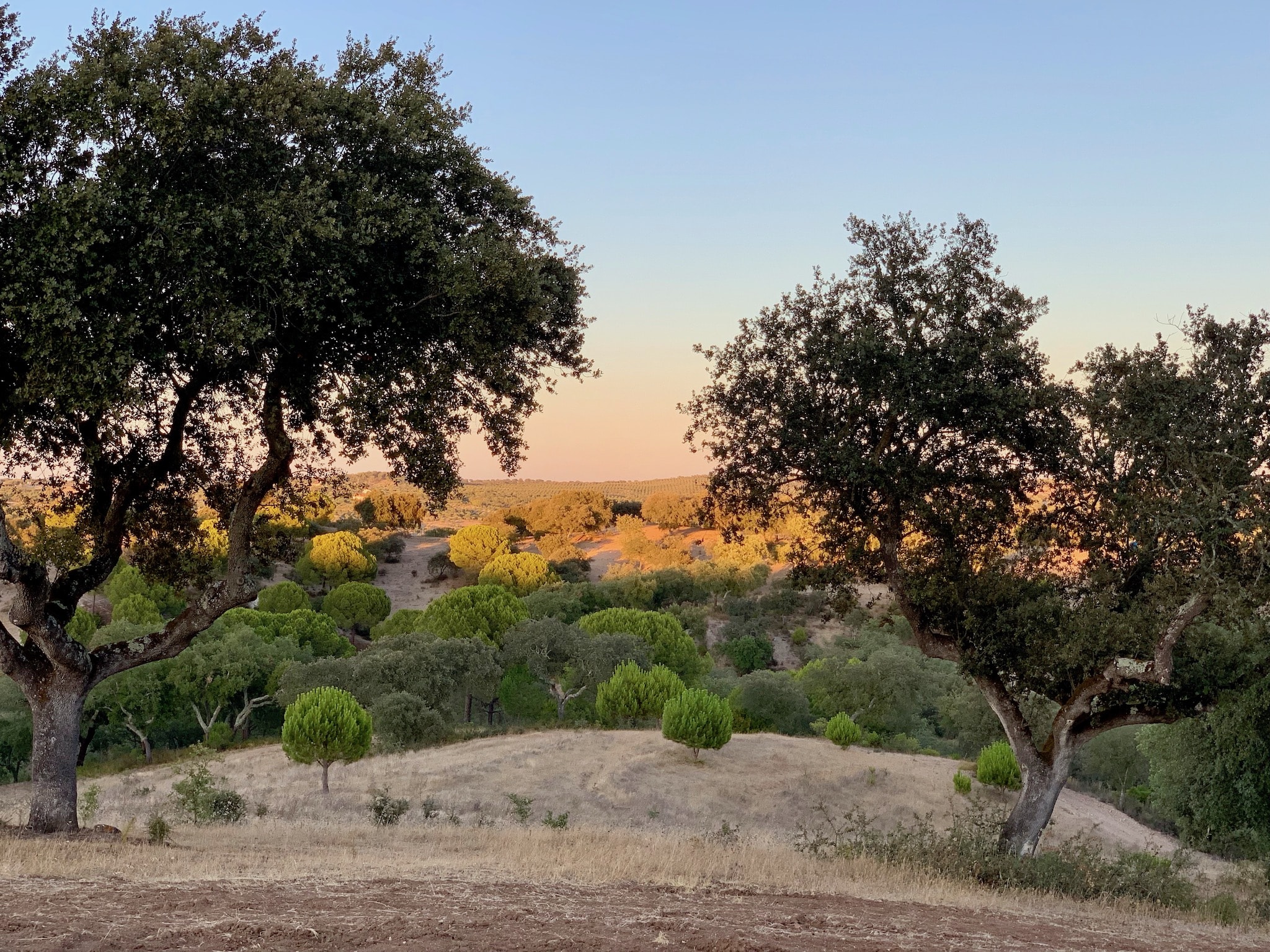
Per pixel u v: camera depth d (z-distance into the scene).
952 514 16.75
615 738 44.12
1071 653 15.82
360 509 138.88
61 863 10.62
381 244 13.77
